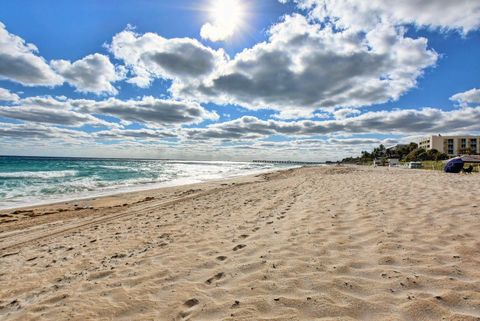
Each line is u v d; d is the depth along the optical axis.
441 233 4.20
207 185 20.81
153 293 3.15
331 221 5.43
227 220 6.75
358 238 4.30
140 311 2.79
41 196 15.17
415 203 6.49
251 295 2.85
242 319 2.44
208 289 3.10
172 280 3.45
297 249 4.04
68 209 11.28
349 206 6.76
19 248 6.14
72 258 4.94
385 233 4.40
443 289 2.63
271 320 2.39
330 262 3.47
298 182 16.53
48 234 7.32
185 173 40.94
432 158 81.62
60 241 6.42
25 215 10.12
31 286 3.82
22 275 4.29
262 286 3.01
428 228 4.50
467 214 5.17
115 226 7.61
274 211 7.20
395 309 2.39
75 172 33.56
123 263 4.32
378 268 3.20
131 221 8.11
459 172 23.08
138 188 19.09
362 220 5.31
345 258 3.56
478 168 26.34
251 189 14.72
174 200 12.50
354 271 3.17
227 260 3.92
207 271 3.61
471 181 11.79
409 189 9.09
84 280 3.78
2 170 34.44
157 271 3.79
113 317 2.73
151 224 7.32
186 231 6.04
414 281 2.82
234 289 3.02
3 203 12.93
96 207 11.66
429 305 2.39
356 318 2.31
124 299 3.07
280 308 2.55
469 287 2.63
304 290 2.84
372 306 2.46
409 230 4.47
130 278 3.65
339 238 4.36
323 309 2.47
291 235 4.75
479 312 2.26
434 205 6.12
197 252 4.43
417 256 3.43
